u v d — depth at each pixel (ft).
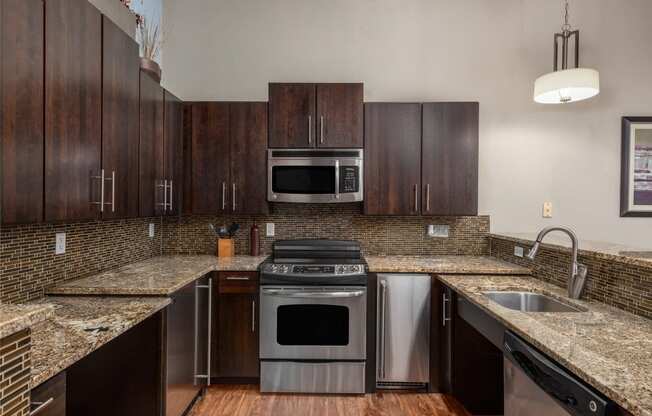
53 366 3.05
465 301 6.32
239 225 9.60
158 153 7.34
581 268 5.48
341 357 7.59
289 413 6.95
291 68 9.64
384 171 8.56
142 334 5.26
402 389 7.88
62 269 5.94
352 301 7.54
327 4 9.62
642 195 9.38
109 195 5.50
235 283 7.79
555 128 9.50
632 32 9.36
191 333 6.64
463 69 9.57
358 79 9.62
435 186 8.55
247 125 8.56
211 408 7.08
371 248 9.55
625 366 3.12
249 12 9.62
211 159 8.59
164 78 9.58
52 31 4.27
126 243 7.94
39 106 4.08
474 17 9.56
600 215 9.45
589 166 9.45
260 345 7.62
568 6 9.41
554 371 3.46
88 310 4.83
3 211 3.61
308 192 8.41
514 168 9.53
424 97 9.60
